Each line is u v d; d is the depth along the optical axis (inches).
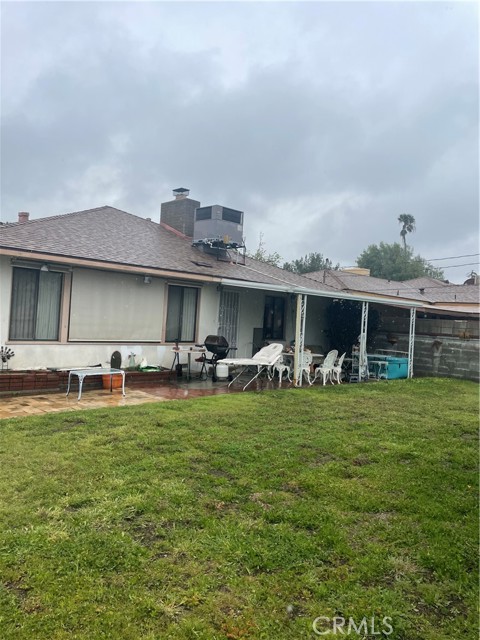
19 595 113.3
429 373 615.8
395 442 251.9
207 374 501.7
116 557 130.3
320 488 184.2
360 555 138.0
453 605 119.0
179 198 708.0
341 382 509.7
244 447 229.3
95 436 236.5
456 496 182.9
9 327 370.9
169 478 186.5
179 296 496.7
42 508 156.0
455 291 997.8
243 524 152.3
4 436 232.2
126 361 449.4
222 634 104.0
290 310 626.8
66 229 460.8
